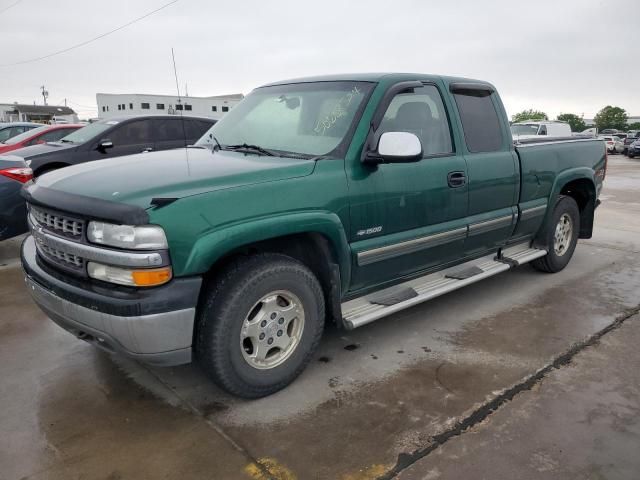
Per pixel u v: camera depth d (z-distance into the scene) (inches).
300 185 113.3
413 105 142.7
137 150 345.1
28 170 220.8
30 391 120.1
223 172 108.4
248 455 98.2
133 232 93.5
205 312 105.2
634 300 180.9
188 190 100.2
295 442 101.9
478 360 135.9
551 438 102.9
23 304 173.3
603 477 92.4
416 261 144.1
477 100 164.4
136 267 94.3
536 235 196.9
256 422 108.3
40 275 110.7
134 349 98.8
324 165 119.3
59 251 107.0
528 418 109.5
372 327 157.2
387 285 142.5
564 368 131.6
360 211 124.8
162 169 112.9
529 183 177.3
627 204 404.5
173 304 96.5
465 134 155.4
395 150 120.2
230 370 108.0
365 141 126.0
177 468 94.6
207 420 109.0
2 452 98.7
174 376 127.1
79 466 95.0
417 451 99.0
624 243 267.9
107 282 99.1
